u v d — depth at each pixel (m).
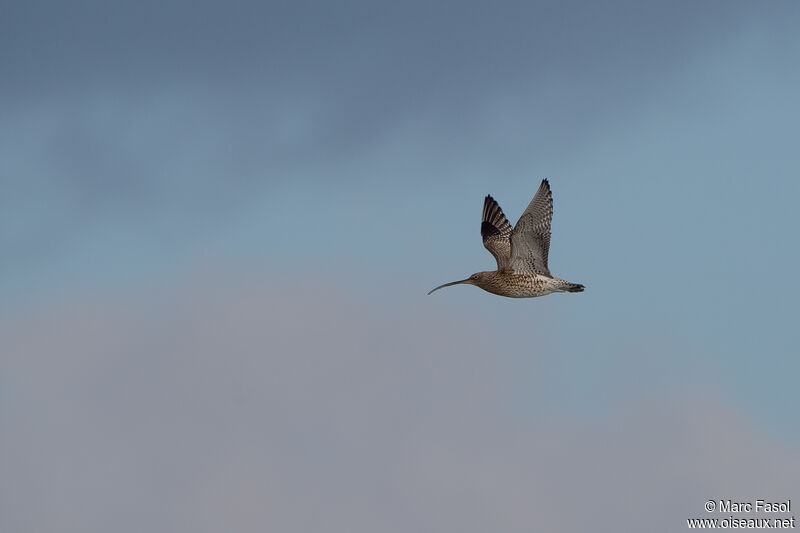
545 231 34.59
